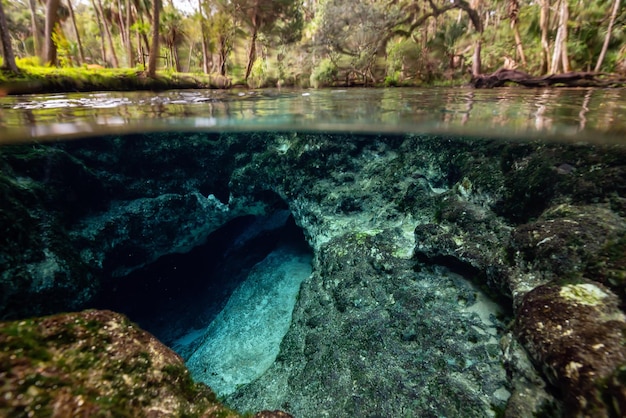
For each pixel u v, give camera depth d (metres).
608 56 11.52
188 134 8.64
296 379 4.10
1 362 1.20
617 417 1.68
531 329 2.46
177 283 8.74
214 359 5.73
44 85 8.35
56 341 1.40
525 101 6.43
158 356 1.65
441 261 4.37
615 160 3.67
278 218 9.99
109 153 7.88
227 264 9.23
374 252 5.11
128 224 7.51
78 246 6.50
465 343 3.46
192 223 8.51
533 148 4.64
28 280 5.01
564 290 2.57
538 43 14.41
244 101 7.89
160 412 1.43
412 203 5.73
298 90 12.77
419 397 3.16
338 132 7.36
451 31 16.64
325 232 6.37
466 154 5.63
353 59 17.81
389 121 6.15
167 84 12.16
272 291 7.07
